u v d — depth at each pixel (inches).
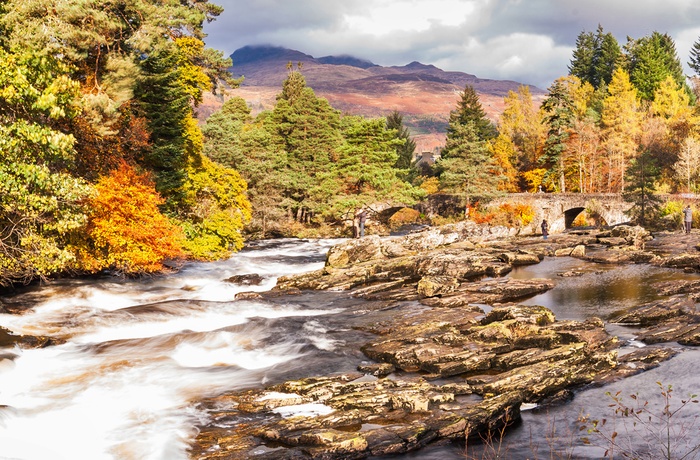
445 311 965.8
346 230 2984.7
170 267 1510.8
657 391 598.5
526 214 2856.8
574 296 1072.2
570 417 557.3
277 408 602.5
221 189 1982.0
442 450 498.3
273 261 1802.4
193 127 1840.6
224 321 971.9
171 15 1300.4
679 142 3560.5
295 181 3026.6
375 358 759.7
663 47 5733.3
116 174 1229.7
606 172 3816.4
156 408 605.0
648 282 1165.1
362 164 2691.9
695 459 453.1
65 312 999.6
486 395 608.7
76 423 569.3
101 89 1212.5
